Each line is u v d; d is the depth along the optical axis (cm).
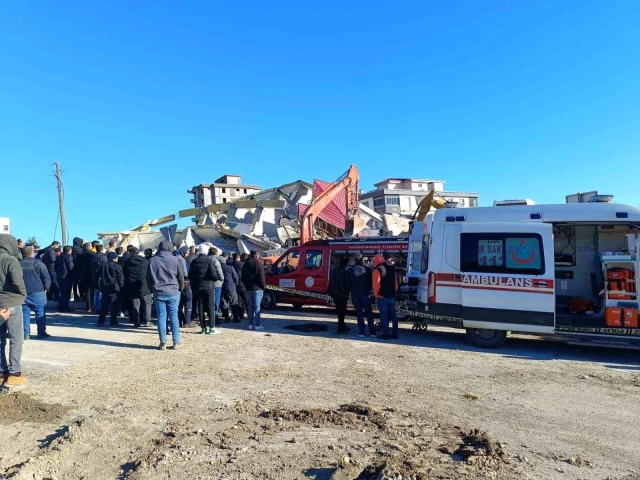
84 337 915
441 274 920
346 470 354
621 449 425
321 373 675
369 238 1384
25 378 580
